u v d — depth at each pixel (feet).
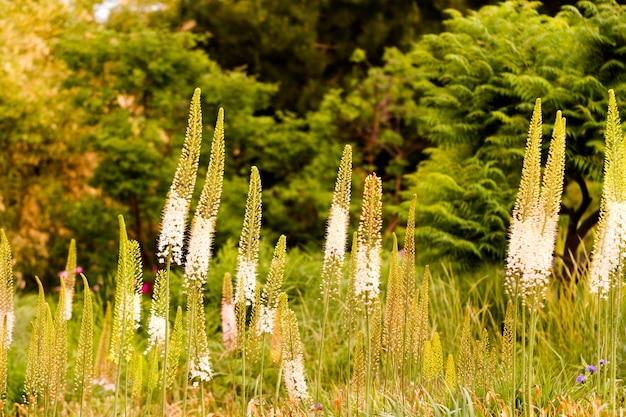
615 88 28.17
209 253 14.39
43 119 51.21
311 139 53.16
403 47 61.36
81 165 54.65
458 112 30.94
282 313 16.67
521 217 14.20
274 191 55.06
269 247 37.76
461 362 18.11
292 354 16.94
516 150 28.30
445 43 31.76
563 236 33.37
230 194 47.88
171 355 15.93
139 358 17.07
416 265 31.50
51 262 48.37
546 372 20.84
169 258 14.11
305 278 32.30
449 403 16.96
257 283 16.55
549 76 29.17
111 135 45.52
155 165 46.39
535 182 14.11
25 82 53.78
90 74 46.83
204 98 48.57
